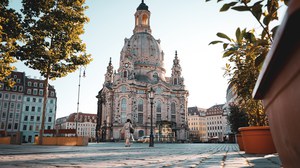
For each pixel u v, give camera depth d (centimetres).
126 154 990
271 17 156
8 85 1761
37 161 646
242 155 859
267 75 113
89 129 15588
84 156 855
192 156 861
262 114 912
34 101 8319
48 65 1898
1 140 2980
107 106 8756
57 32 1836
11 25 1541
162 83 9144
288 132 108
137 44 10162
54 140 2528
